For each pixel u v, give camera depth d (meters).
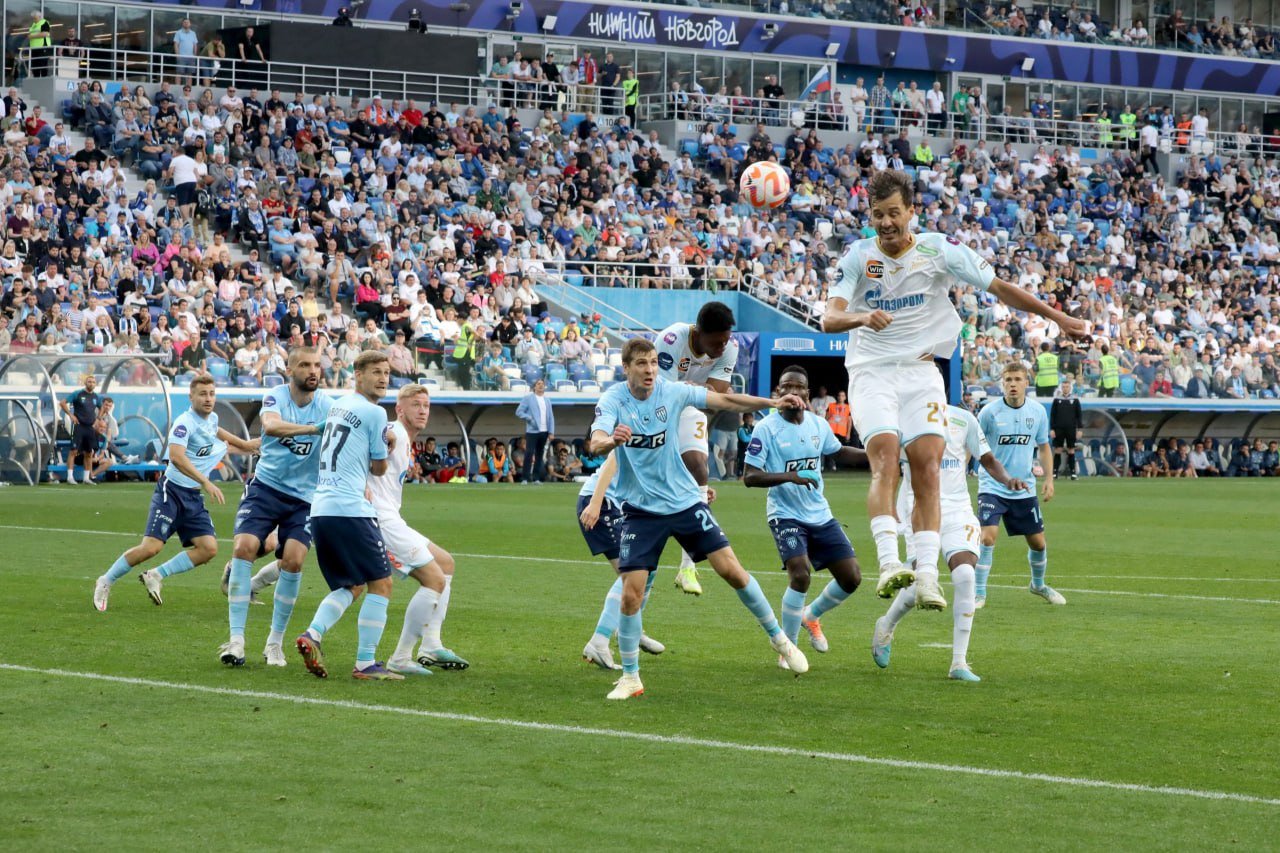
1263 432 95.81
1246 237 110.94
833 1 115.00
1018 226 104.25
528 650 23.92
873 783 15.30
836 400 82.62
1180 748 17.06
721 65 111.00
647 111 105.31
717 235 93.06
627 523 20.31
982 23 120.38
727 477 76.69
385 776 15.40
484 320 79.12
